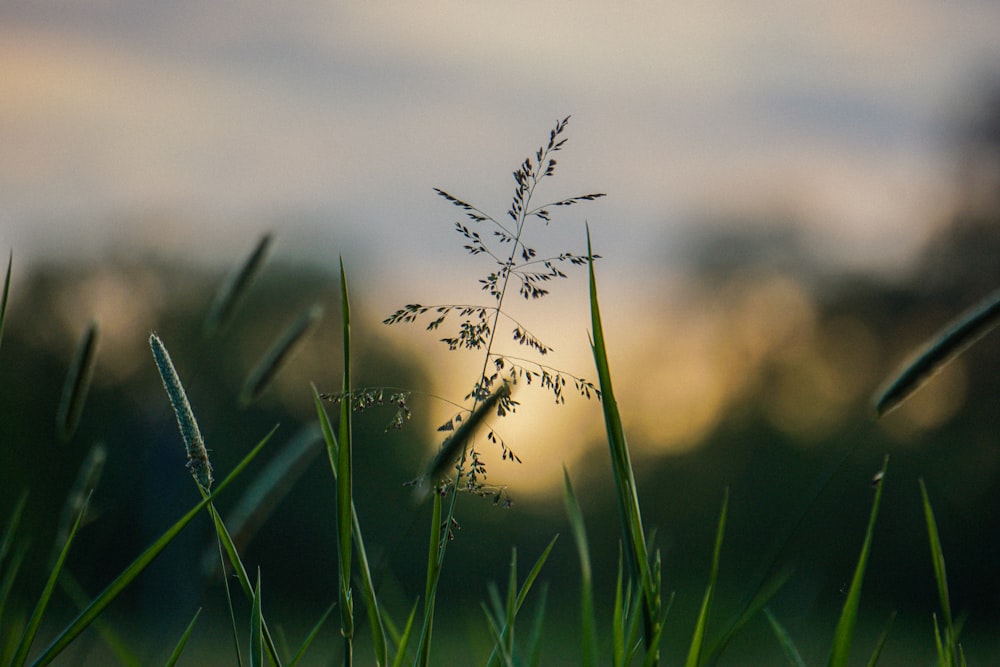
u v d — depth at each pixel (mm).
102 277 19500
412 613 1458
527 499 20891
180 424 1402
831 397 31953
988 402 25891
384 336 25047
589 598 1441
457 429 1381
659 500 30438
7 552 1777
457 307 1358
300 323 2238
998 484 24203
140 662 1875
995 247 30656
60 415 2174
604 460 22969
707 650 1586
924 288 31875
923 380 1660
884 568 21859
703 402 32531
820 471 28094
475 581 18016
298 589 19969
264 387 2252
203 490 1394
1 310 1485
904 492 24984
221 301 2689
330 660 1688
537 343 1366
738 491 29156
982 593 21578
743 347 33438
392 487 19531
